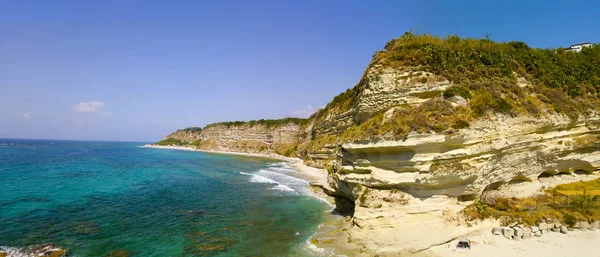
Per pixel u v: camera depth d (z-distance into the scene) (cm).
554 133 2267
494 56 2709
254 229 2259
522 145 2122
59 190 3484
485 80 2441
